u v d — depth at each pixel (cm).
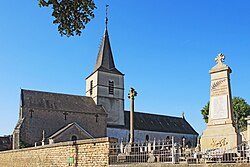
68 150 1515
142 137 6144
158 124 6625
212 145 1733
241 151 1213
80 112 5159
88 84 6022
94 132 5203
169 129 6644
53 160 1659
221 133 1719
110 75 5869
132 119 2266
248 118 2256
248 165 935
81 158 1416
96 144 1345
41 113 4856
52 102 5122
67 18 775
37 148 1902
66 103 5262
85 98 5703
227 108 1738
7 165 2552
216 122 1762
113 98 5791
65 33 786
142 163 1202
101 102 5650
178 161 1210
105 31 6259
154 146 1356
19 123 4647
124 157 1310
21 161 2198
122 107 5853
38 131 4753
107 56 6016
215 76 1831
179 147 1339
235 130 1678
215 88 1819
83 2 765
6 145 5150
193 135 6888
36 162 1897
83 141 1415
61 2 764
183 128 6950
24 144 4491
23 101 4862
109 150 1287
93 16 786
